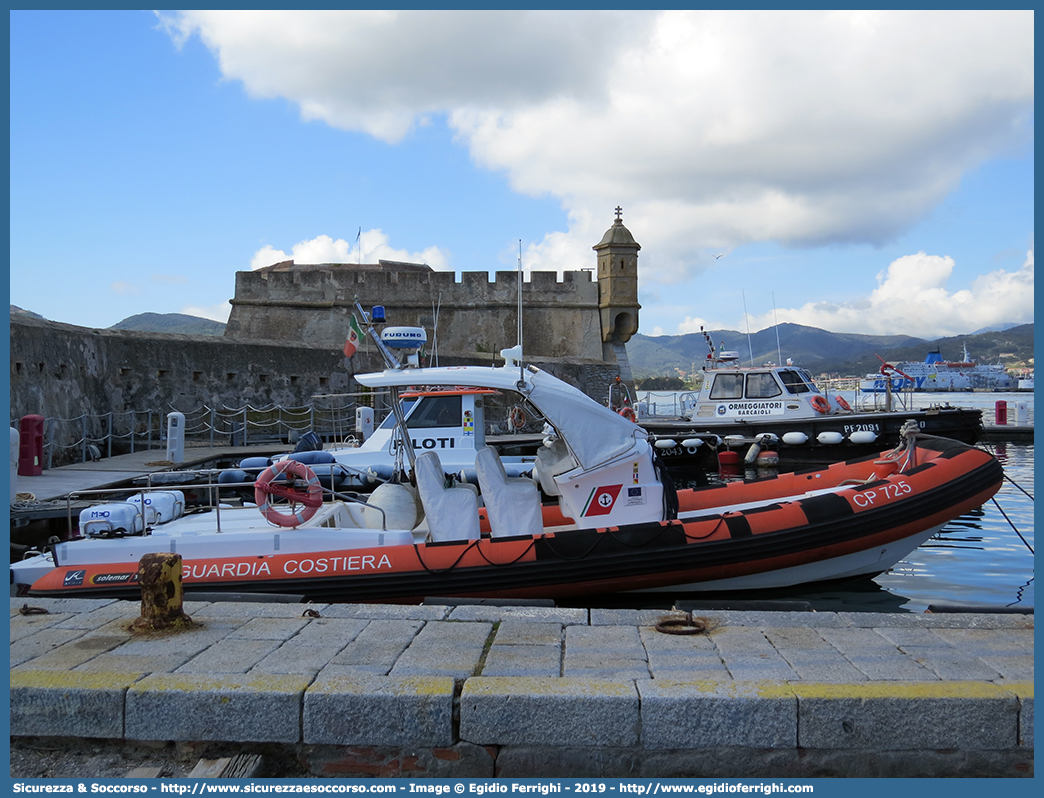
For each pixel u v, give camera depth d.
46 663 3.94
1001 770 3.47
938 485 7.59
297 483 6.77
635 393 32.38
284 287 30.39
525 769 3.54
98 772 3.54
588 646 4.16
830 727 3.47
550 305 32.16
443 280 31.48
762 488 8.84
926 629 4.39
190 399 20.50
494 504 6.83
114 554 6.40
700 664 3.90
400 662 3.95
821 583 7.79
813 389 18.91
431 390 11.46
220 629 4.45
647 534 6.71
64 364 16.20
